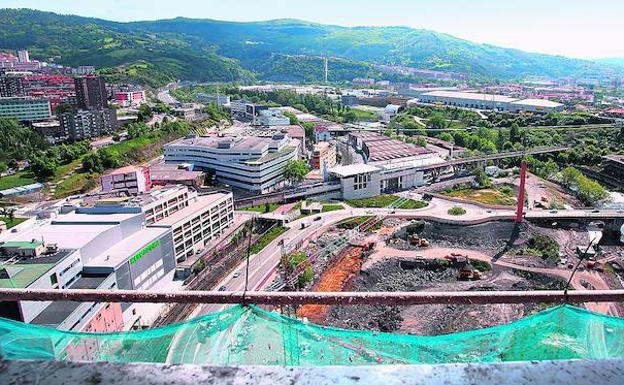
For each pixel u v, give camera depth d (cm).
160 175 11219
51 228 5997
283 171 11869
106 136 15975
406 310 5884
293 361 848
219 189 11162
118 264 5416
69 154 12938
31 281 4397
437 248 8238
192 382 378
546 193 11250
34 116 17038
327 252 7969
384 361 833
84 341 841
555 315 856
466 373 393
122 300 666
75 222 6197
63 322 4222
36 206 10212
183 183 10956
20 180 11669
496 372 394
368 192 11262
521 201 8869
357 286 6969
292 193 10675
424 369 399
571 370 394
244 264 7331
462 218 9231
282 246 7962
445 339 849
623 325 820
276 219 9175
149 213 6894
